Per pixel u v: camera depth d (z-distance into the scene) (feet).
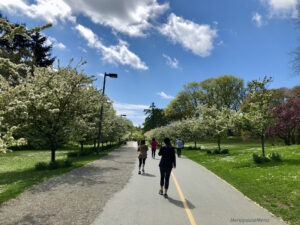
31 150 164.35
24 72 77.82
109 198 33.50
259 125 71.46
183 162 84.58
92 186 41.01
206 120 127.65
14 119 61.05
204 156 101.24
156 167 68.64
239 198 34.86
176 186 42.83
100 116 114.21
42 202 30.91
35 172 59.52
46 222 24.13
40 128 69.36
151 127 456.86
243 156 84.79
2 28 22.80
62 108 70.74
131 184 43.65
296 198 32.53
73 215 26.25
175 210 28.73
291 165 57.72
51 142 71.10
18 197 33.01
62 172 55.36
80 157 102.42
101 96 84.43
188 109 296.30
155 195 35.94
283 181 41.93
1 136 31.89
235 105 266.16
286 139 135.03
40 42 167.53
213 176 54.49
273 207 30.09
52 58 176.45
